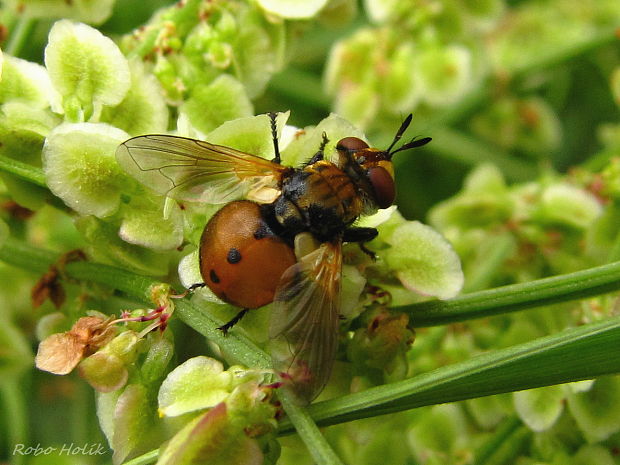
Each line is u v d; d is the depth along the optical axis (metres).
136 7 0.06
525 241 0.05
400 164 0.07
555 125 0.07
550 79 0.07
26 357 0.05
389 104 0.06
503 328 0.05
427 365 0.05
